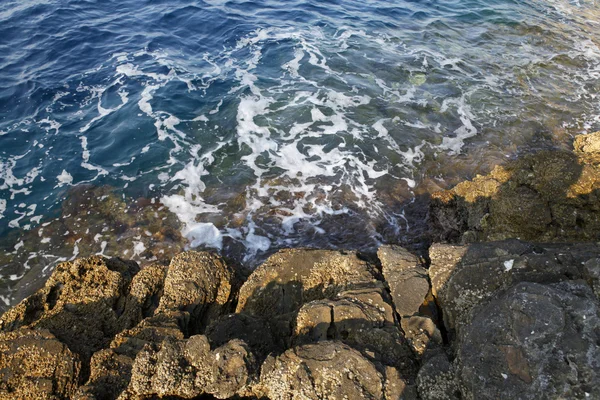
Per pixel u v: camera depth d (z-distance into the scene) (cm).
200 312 648
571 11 1977
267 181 1062
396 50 1611
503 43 1689
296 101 1324
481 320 429
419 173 1088
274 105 1309
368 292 549
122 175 1079
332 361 438
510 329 404
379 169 1098
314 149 1156
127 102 1308
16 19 1664
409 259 613
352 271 619
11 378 508
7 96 1300
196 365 455
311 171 1091
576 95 1381
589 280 464
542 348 381
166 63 1491
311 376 431
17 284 849
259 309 629
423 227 946
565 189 809
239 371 444
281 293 639
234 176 1077
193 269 670
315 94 1355
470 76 1470
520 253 550
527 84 1435
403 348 482
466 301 519
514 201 829
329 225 955
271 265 661
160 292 686
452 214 941
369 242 917
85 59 1491
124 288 684
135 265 777
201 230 945
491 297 475
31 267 879
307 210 989
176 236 932
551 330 386
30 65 1438
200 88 1376
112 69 1449
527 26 1808
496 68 1523
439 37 1717
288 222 962
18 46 1524
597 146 1045
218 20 1756
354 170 1094
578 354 370
